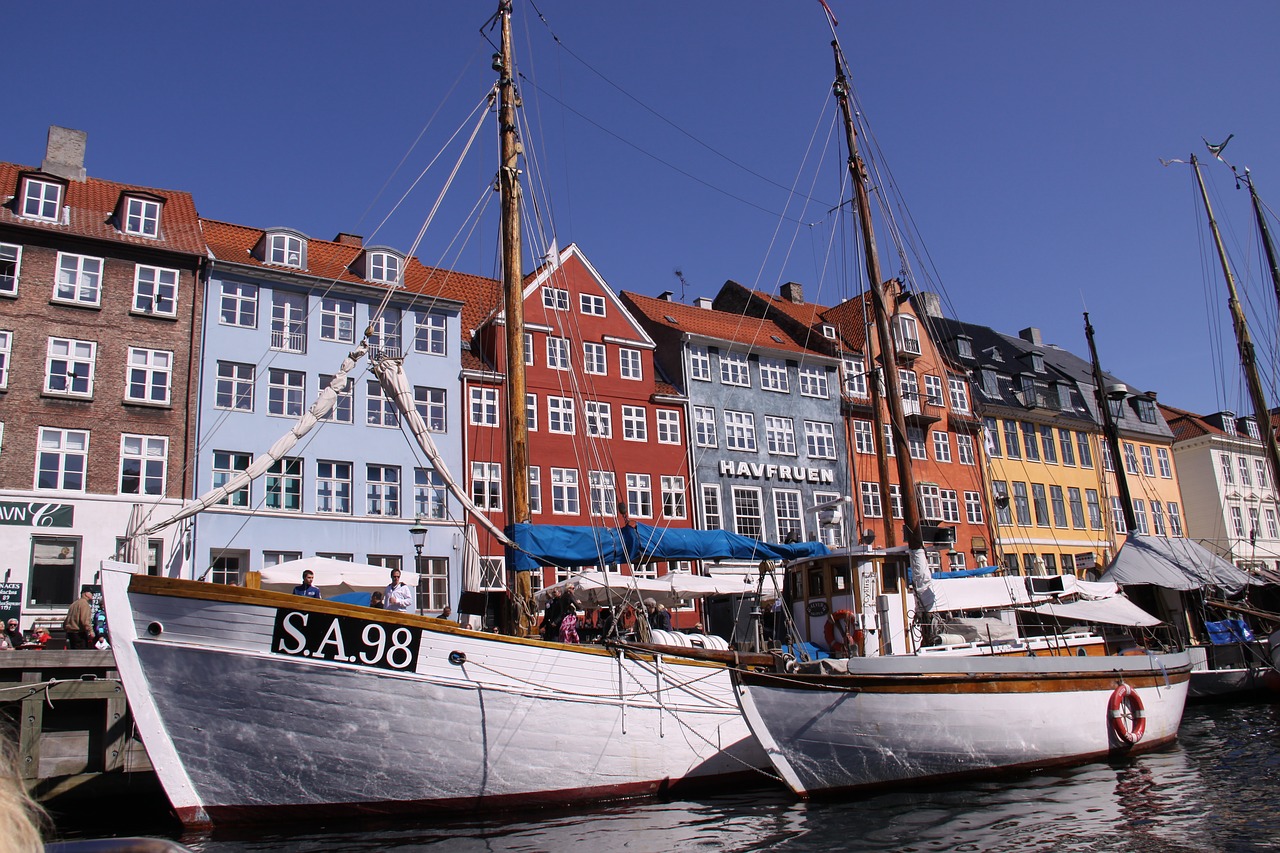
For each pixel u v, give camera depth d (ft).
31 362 87.92
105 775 49.98
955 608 57.93
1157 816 40.32
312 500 97.86
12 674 50.34
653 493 120.78
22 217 90.53
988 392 163.84
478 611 46.96
